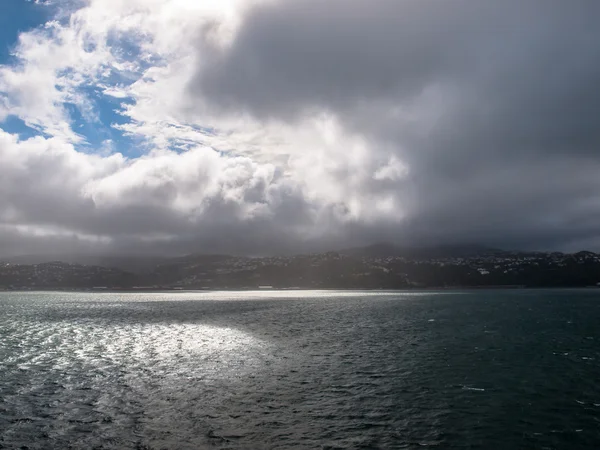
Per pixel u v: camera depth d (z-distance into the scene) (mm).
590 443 23672
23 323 89875
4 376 37938
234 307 145625
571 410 29125
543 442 23766
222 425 25750
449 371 40906
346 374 39250
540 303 167125
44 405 29312
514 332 72750
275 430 25062
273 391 33125
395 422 26562
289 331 73375
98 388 33625
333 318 100875
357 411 28578
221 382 35781
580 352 52125
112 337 65000
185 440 23453
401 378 37875
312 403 30234
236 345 56281
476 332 72812
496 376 38875
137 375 38188
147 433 24391
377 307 145500
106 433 24328
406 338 64812
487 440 23969
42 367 41844
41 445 22641
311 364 43781
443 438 24172
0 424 25656
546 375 39312
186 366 42156
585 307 141000
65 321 94250
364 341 61219
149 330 74750
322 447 22750
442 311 124750
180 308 140875
